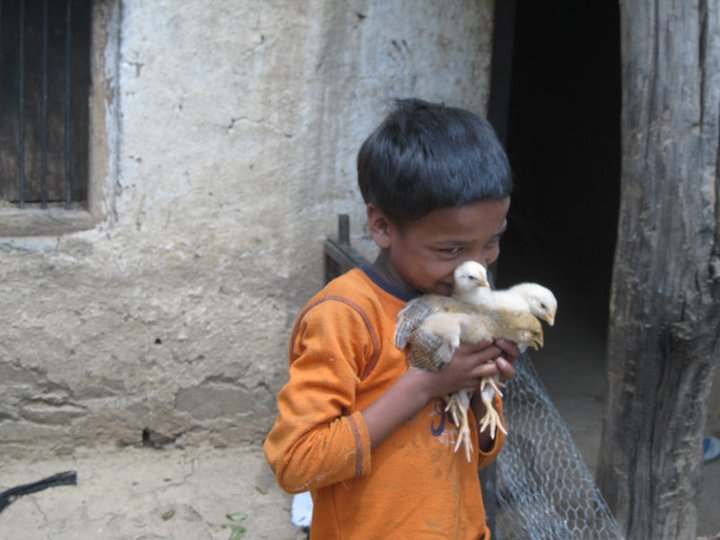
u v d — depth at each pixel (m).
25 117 3.77
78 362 3.86
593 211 7.96
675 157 2.48
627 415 2.75
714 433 4.36
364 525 1.67
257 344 4.02
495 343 1.65
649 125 2.54
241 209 3.88
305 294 4.03
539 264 8.56
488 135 1.66
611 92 7.46
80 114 3.81
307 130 3.88
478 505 1.83
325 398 1.58
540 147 9.35
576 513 3.07
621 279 2.70
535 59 9.32
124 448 4.02
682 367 2.61
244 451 4.11
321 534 1.74
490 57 3.97
